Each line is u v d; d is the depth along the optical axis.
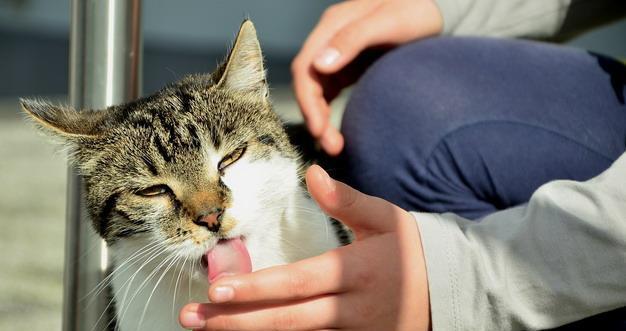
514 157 0.65
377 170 0.69
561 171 0.65
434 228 0.57
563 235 0.56
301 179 0.70
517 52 0.69
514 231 0.57
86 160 0.67
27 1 2.62
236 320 0.55
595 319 0.60
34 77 2.40
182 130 0.66
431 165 0.66
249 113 0.69
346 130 0.72
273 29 2.51
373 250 0.56
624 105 0.66
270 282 0.55
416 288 0.56
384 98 0.69
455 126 0.66
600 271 0.56
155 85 2.23
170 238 0.64
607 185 0.56
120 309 0.65
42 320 0.83
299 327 0.56
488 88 0.67
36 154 1.58
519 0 0.77
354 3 0.80
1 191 1.27
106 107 0.67
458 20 0.77
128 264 0.66
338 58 0.74
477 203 0.66
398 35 0.75
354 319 0.56
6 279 0.93
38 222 1.12
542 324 0.57
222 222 0.64
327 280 0.55
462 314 0.56
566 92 0.66
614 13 0.77
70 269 0.66
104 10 0.65
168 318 0.65
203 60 2.52
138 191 0.65
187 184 0.65
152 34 2.54
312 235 0.67
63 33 2.60
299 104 0.75
